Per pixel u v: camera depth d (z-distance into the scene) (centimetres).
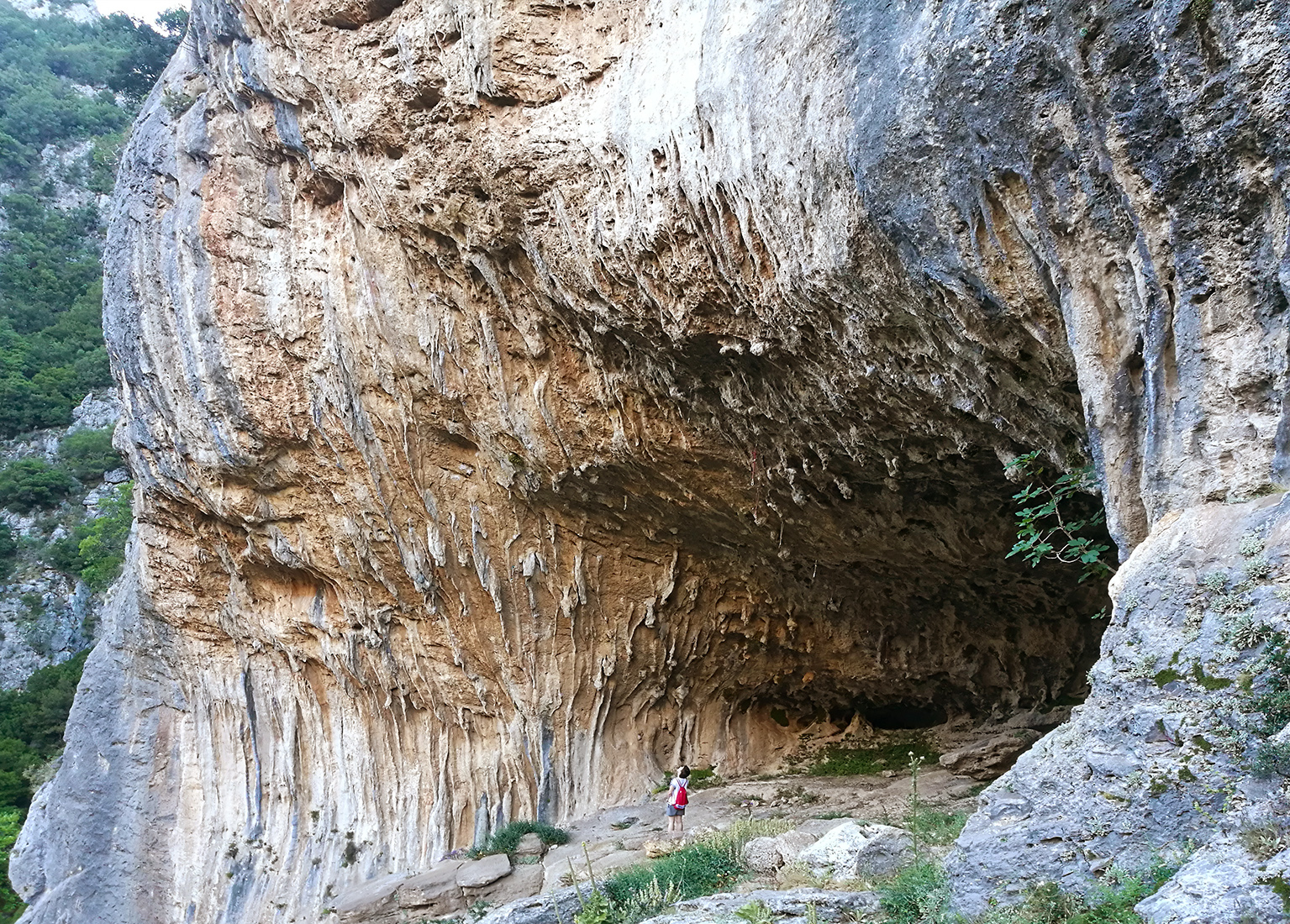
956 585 1056
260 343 1132
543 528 1159
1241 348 393
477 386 1014
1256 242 388
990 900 370
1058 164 449
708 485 977
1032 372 562
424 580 1216
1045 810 377
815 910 466
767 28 586
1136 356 448
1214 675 346
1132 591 393
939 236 511
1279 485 374
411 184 899
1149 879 324
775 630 1236
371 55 895
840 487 873
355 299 1057
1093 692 391
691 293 714
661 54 696
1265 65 366
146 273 1203
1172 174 405
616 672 1255
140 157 1236
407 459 1123
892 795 1019
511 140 790
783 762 1289
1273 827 300
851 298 603
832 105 540
